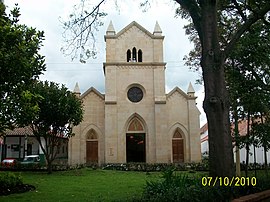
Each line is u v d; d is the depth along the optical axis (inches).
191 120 1492.4
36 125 970.1
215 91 391.2
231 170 377.1
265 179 436.5
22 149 1676.9
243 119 544.4
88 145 1467.8
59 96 964.6
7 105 468.4
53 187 632.4
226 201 338.3
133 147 1478.8
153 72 1519.4
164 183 372.2
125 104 1487.5
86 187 634.2
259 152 1239.5
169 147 1467.8
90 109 1492.4
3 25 444.5
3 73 454.9
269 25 492.4
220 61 399.5
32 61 494.3
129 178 836.6
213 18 410.9
